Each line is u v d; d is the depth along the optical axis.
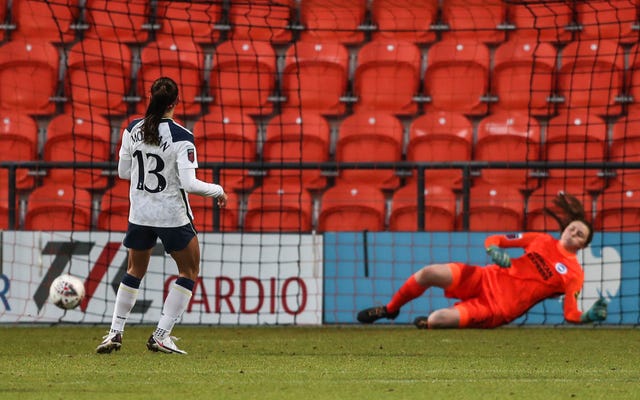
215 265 42.62
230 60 56.62
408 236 42.75
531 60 55.28
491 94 55.34
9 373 24.30
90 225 46.62
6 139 53.78
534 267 36.56
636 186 50.12
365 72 55.84
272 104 55.84
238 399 19.94
